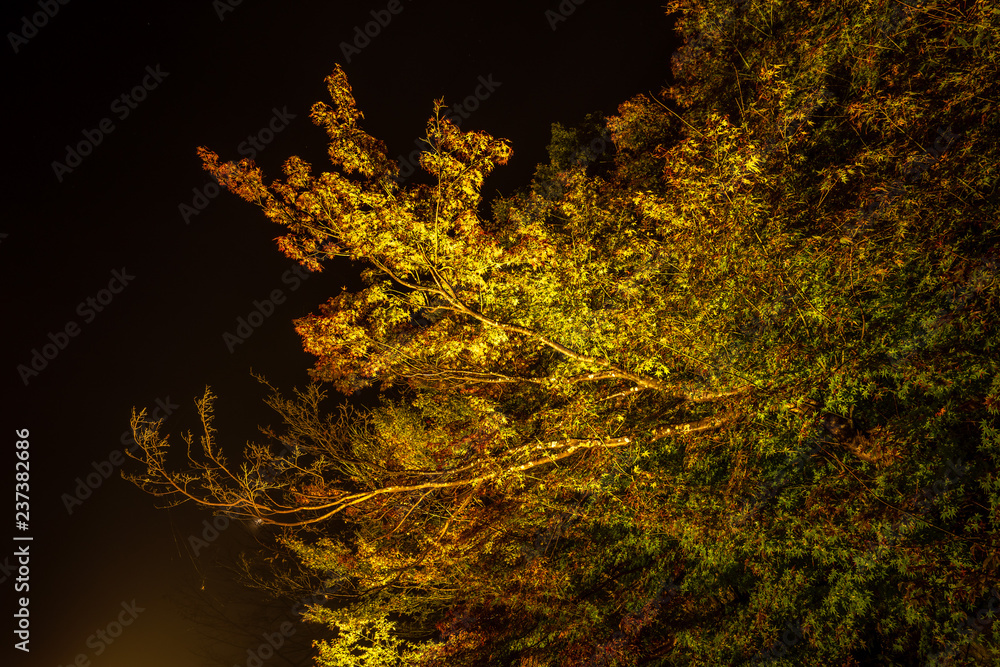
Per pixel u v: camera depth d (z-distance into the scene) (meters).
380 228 7.80
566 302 8.46
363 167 8.02
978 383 6.27
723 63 10.49
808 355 7.00
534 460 8.69
